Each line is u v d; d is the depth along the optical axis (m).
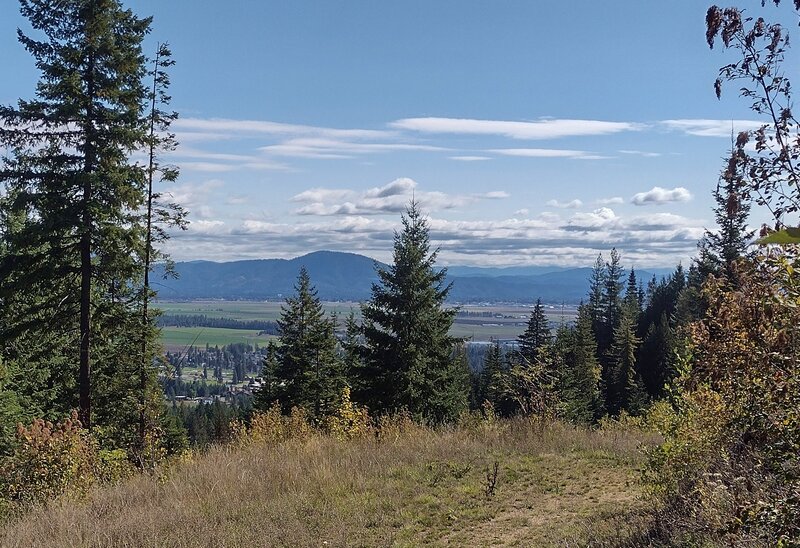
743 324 3.48
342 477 10.84
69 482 10.86
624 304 61.00
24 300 17.91
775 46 3.40
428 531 8.52
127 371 18.64
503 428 15.60
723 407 4.93
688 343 4.21
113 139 16.52
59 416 19.20
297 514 9.02
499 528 8.51
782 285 3.16
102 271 17.19
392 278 24.16
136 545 7.62
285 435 15.67
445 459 12.50
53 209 15.99
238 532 8.07
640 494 9.41
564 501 9.70
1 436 16.91
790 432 3.33
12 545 7.84
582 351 44.47
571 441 14.36
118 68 16.80
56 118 15.80
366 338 24.12
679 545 5.64
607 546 6.64
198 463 12.09
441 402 23.91
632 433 15.89
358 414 16.41
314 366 31.95
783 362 3.33
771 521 3.25
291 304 32.53
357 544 7.99
